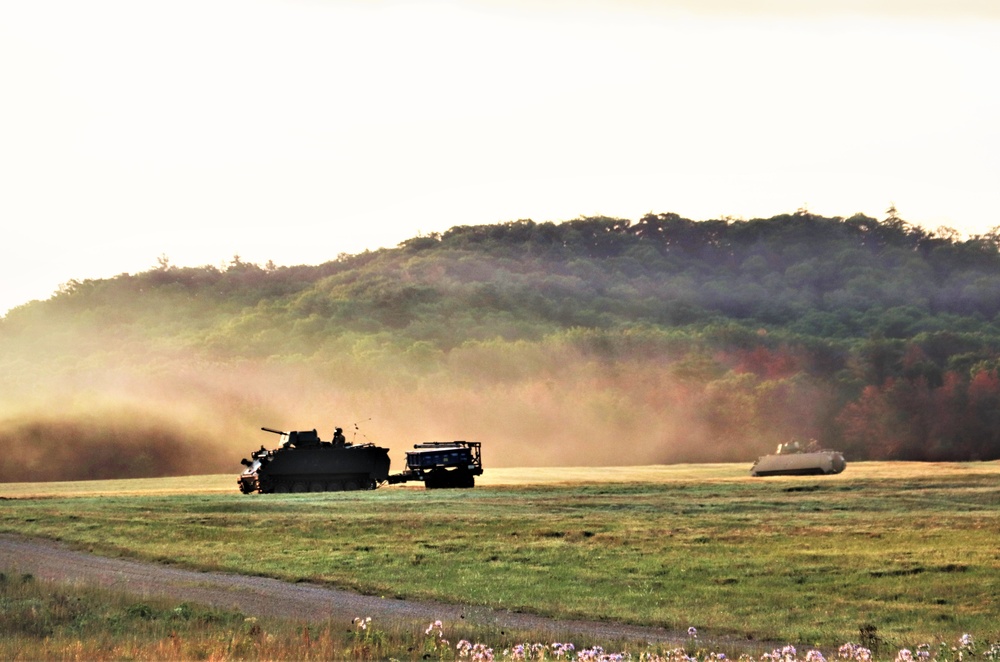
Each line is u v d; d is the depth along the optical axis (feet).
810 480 540.93
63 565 276.62
